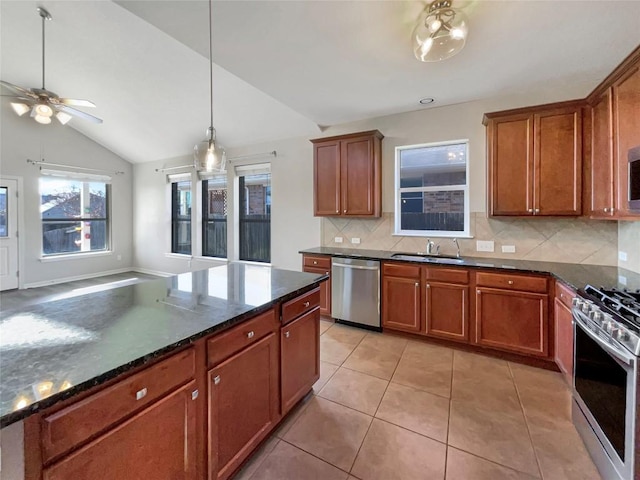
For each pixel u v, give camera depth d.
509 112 2.83
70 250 5.91
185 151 5.71
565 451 1.69
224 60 2.43
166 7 1.79
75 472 0.89
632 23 1.94
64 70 3.90
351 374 2.52
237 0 1.73
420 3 1.77
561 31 2.03
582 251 2.89
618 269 2.62
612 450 1.42
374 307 3.37
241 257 5.34
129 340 1.16
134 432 1.04
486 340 2.81
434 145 3.54
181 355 1.20
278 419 1.82
